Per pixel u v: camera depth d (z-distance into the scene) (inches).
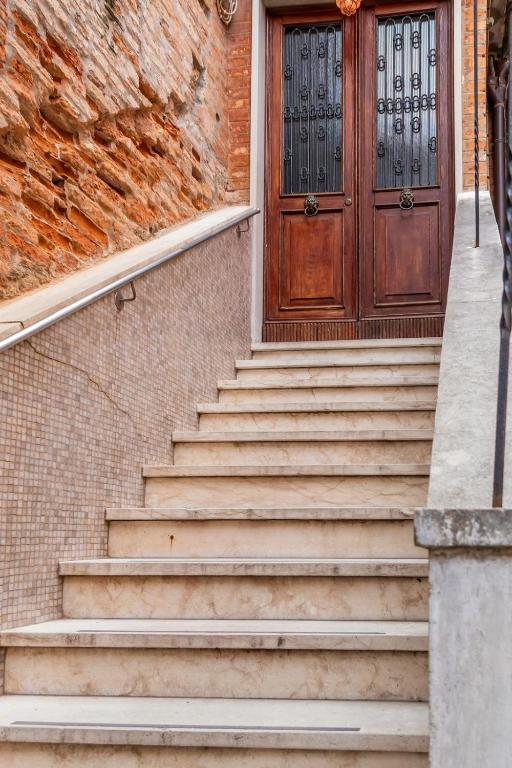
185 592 111.6
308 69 255.8
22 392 106.0
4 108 121.6
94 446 127.0
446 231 243.1
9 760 84.2
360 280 246.5
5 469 101.5
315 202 249.6
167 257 157.9
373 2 251.4
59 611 113.0
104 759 83.2
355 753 80.0
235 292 218.7
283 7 254.8
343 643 93.5
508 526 61.4
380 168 249.8
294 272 250.2
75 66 144.3
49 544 111.9
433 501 69.2
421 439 151.9
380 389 184.7
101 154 156.0
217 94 235.0
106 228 157.4
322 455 155.9
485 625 62.1
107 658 97.7
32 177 131.9
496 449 67.0
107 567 112.3
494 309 121.6
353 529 122.6
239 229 222.8
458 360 100.9
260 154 248.4
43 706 92.0
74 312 119.7
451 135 245.6
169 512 127.4
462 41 242.4
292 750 80.8
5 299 121.6
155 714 87.8
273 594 109.8
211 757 81.7
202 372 185.9
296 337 247.4
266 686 95.1
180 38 202.4
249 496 141.7
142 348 149.0
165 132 190.9
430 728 61.7
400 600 107.7
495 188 269.3
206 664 96.3
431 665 62.4
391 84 251.1
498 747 60.7
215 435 159.9
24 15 127.7
